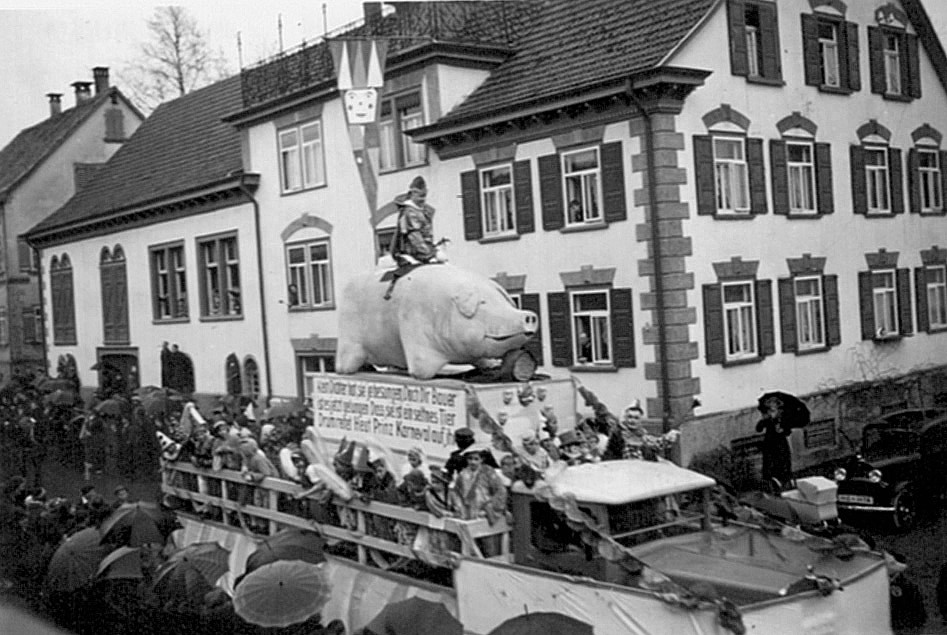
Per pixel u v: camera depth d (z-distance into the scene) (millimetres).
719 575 8953
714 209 19516
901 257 23766
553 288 20609
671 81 18406
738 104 20109
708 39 19500
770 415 16141
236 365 27062
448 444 12609
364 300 14680
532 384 12648
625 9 21047
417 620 9008
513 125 20859
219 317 27516
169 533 13039
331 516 13109
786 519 11609
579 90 19281
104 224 30312
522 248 21141
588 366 20016
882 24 23484
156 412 20375
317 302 25312
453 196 22422
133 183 30766
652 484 9852
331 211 24625
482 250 21938
